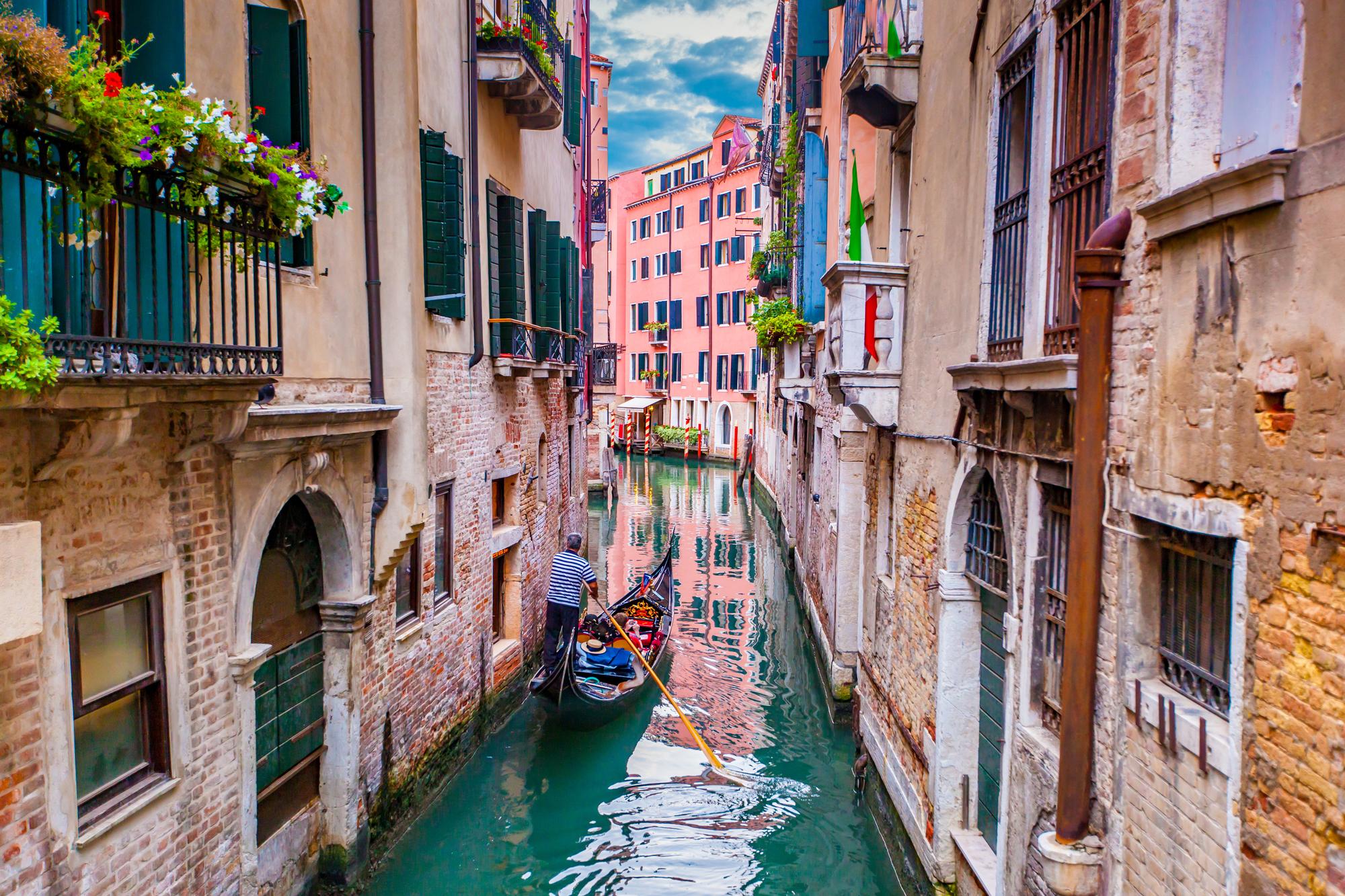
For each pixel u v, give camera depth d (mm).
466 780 8492
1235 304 2918
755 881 7035
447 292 7926
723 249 40000
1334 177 2463
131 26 4102
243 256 4422
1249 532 2855
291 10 5633
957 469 5887
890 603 7797
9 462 3477
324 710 6395
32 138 3125
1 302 2854
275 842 5793
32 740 3619
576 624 9656
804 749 9617
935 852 5988
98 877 4000
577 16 19406
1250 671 2850
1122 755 3627
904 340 7473
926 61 6973
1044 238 4527
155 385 3764
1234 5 3141
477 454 9055
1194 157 3279
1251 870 2820
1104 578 3777
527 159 11492
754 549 21328
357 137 6492
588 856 7375
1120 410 3666
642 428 45844
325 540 6340
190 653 4668
